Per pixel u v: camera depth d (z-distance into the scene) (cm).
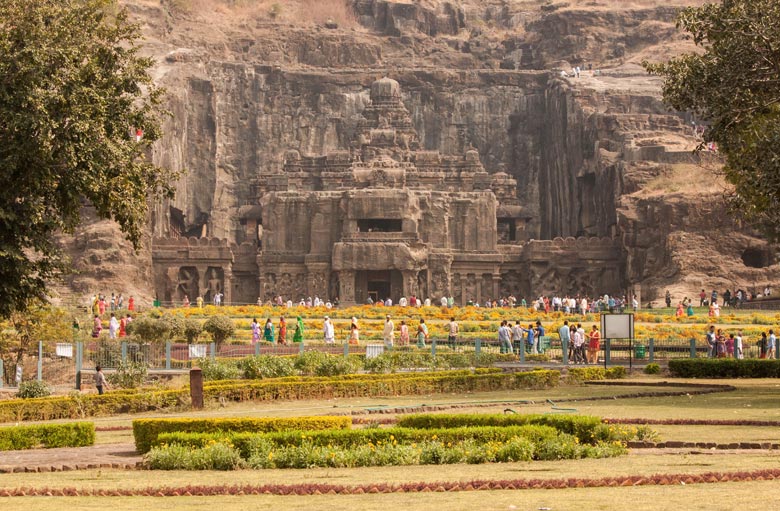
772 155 7125
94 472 4006
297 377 7625
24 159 6431
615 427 4509
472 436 4250
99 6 7056
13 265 6544
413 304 18838
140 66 7081
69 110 6512
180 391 6669
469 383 7794
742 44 7481
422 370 9325
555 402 6562
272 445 4191
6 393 7950
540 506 3038
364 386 7375
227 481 3666
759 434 4741
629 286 19888
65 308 11619
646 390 7619
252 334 11744
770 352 10556
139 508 3147
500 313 16275
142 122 7119
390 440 4272
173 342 10956
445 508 3038
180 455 4028
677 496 3164
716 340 10619
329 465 4012
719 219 19588
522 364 10106
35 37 6531
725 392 7412
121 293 18750
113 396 6556
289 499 3275
